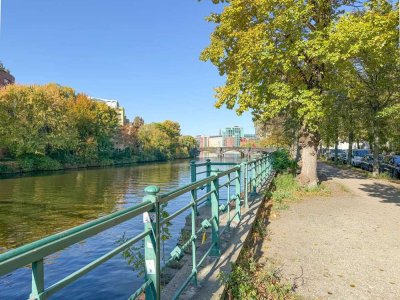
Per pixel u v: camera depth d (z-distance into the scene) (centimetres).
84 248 1360
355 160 4128
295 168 2647
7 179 4584
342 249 770
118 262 1138
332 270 643
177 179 4862
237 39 1675
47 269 1135
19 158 5922
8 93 5931
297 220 1057
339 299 523
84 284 965
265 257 711
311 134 1762
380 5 1322
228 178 779
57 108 6594
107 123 8862
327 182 2078
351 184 2019
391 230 939
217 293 470
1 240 1577
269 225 993
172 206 2230
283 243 813
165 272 629
